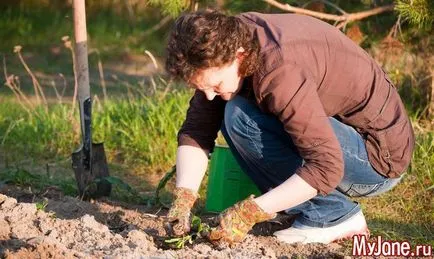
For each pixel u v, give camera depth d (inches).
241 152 188.7
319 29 173.5
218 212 220.2
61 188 247.9
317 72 169.6
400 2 264.5
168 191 256.1
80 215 217.8
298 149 169.2
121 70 452.8
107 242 180.2
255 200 169.6
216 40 156.8
